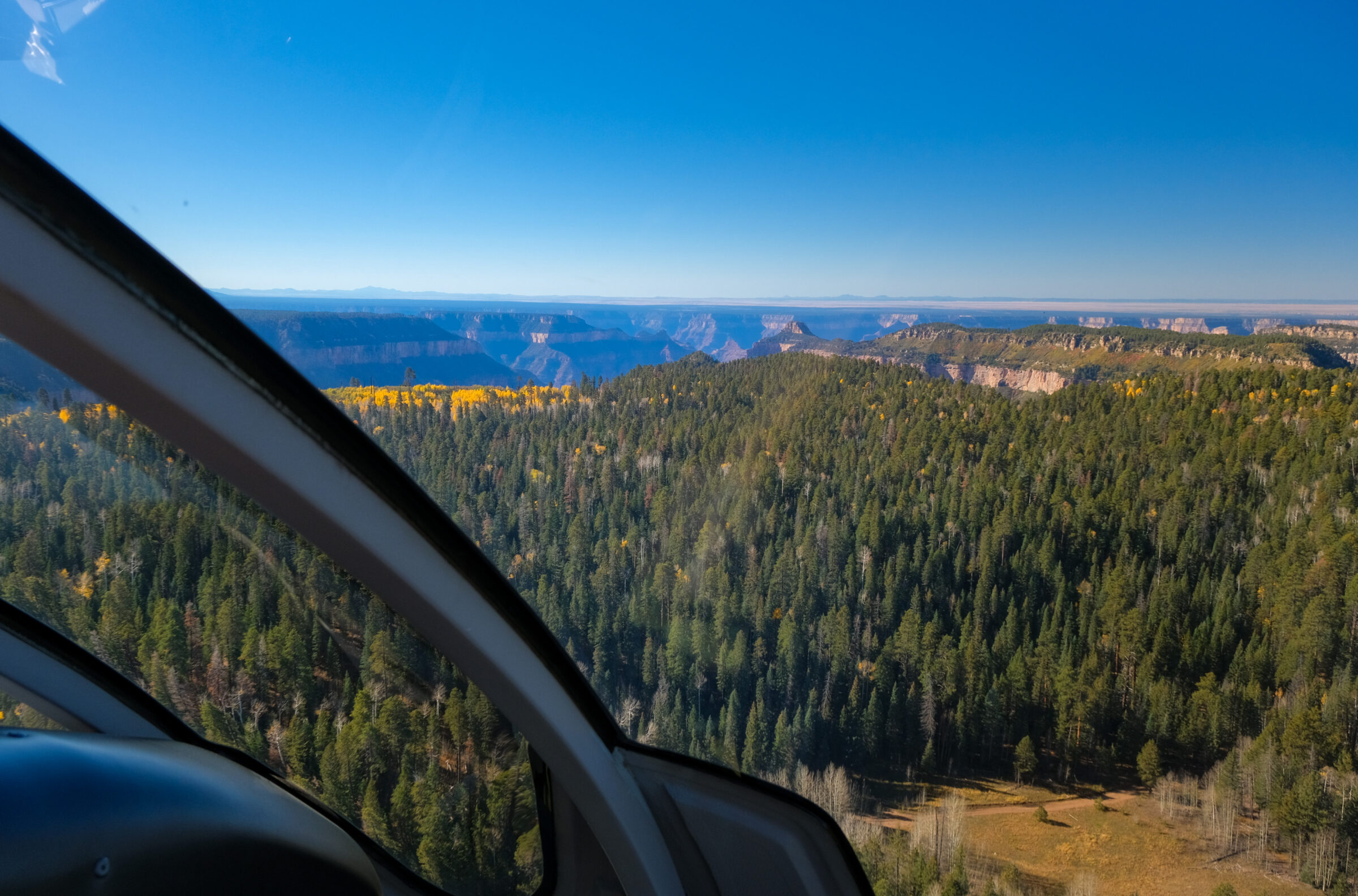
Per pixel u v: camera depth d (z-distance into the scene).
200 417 1.10
